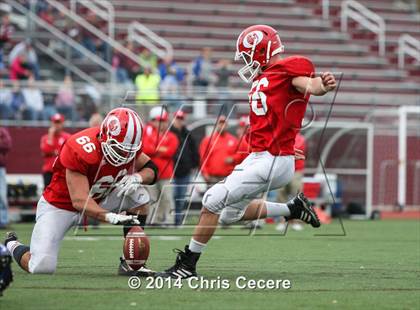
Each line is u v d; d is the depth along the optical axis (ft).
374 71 238.48
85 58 197.67
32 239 68.03
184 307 53.16
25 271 70.79
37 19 199.41
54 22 206.18
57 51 197.16
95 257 85.87
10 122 153.69
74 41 198.49
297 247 100.37
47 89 156.97
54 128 130.00
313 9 251.39
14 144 153.69
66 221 67.72
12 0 199.41
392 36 256.11
